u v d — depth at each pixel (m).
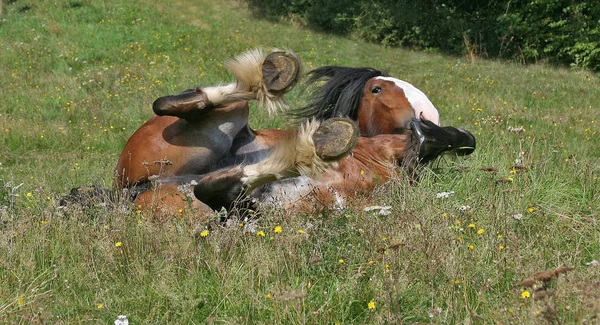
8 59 18.97
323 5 28.41
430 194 6.54
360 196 6.39
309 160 5.56
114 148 11.85
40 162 10.80
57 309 4.80
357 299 4.83
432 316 4.38
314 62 21.83
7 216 6.21
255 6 29.44
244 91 6.13
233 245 5.48
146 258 5.42
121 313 4.77
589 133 12.49
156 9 26.44
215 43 21.97
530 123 13.24
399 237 5.34
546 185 7.30
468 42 24.98
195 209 5.83
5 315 4.46
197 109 6.06
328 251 5.44
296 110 7.75
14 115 14.03
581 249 5.79
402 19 26.17
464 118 13.79
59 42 20.83
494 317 4.30
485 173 7.33
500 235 5.54
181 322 4.66
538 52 24.42
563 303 4.36
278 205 5.92
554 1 24.23
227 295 4.84
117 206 6.08
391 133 7.20
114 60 19.25
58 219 5.93
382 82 7.34
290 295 4.28
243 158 6.60
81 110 14.14
